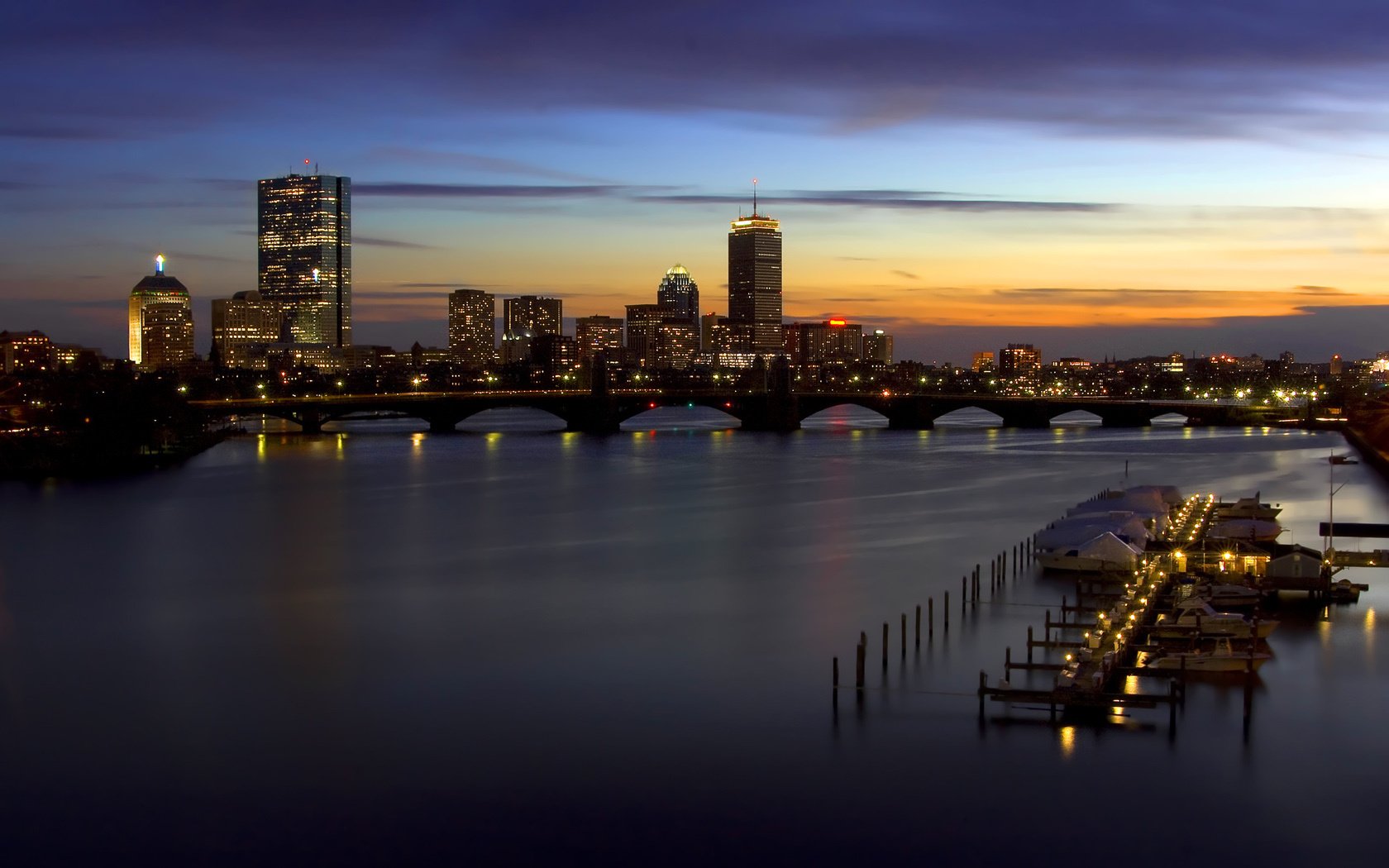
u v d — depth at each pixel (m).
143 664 100.31
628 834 67.31
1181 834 67.12
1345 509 195.88
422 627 111.69
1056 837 66.81
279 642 106.81
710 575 137.00
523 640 106.19
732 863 64.38
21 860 65.19
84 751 79.62
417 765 76.44
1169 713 82.75
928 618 111.19
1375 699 85.94
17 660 102.12
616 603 122.00
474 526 185.62
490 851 65.75
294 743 80.50
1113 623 98.00
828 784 73.00
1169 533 146.00
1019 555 143.12
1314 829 67.62
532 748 79.00
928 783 72.88
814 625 110.25
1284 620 107.06
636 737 80.56
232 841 67.06
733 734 80.62
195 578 140.12
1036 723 81.88
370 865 64.50
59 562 152.50
